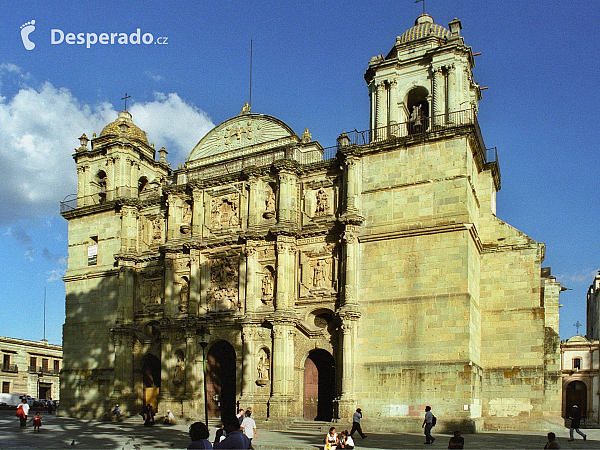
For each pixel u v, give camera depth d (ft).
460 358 125.59
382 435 121.39
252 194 159.53
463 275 129.29
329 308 144.87
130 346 174.40
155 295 176.55
